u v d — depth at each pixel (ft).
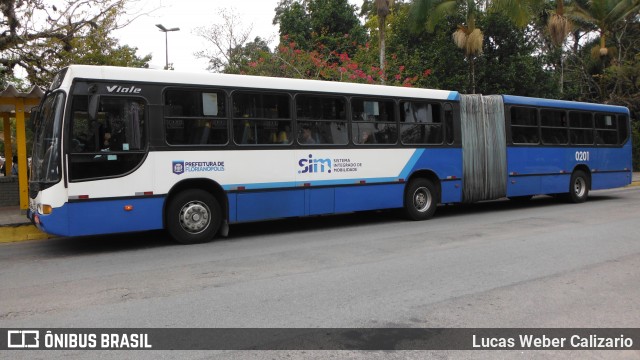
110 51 61.77
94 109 26.04
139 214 27.30
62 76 26.91
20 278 21.56
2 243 30.83
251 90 30.58
